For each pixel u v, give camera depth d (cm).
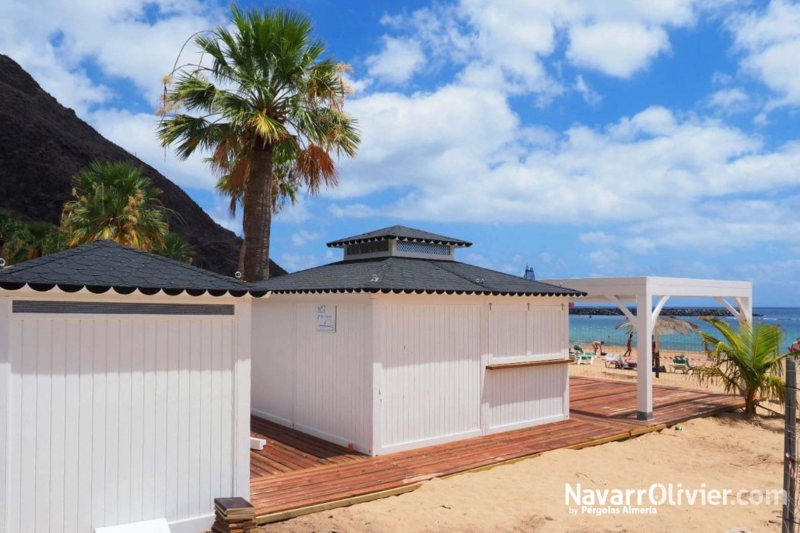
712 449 980
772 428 1152
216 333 564
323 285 907
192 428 546
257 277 1306
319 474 725
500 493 682
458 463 781
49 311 473
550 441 926
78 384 485
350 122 1393
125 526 495
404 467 759
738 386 1284
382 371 835
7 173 5016
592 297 1227
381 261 1048
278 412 1044
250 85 1248
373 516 596
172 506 530
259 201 1314
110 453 499
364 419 838
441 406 909
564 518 618
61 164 5381
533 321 1060
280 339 1047
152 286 508
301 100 1317
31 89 6700
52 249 2011
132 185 1734
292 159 1417
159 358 529
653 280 1144
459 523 590
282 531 552
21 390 458
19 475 454
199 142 1301
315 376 949
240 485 571
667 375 2083
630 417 1146
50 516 466
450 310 928
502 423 998
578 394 1455
